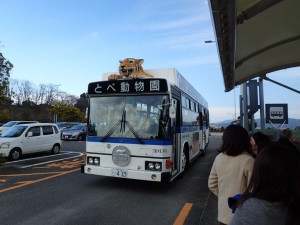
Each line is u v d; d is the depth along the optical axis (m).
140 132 7.37
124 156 7.40
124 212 5.99
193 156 11.78
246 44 6.21
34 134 14.55
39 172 10.38
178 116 8.67
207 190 8.00
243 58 7.14
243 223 1.64
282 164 1.66
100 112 7.91
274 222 1.58
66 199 6.89
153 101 7.41
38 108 71.19
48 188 7.96
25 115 59.84
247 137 3.03
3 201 6.64
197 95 13.49
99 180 9.02
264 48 6.60
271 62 7.90
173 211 6.12
